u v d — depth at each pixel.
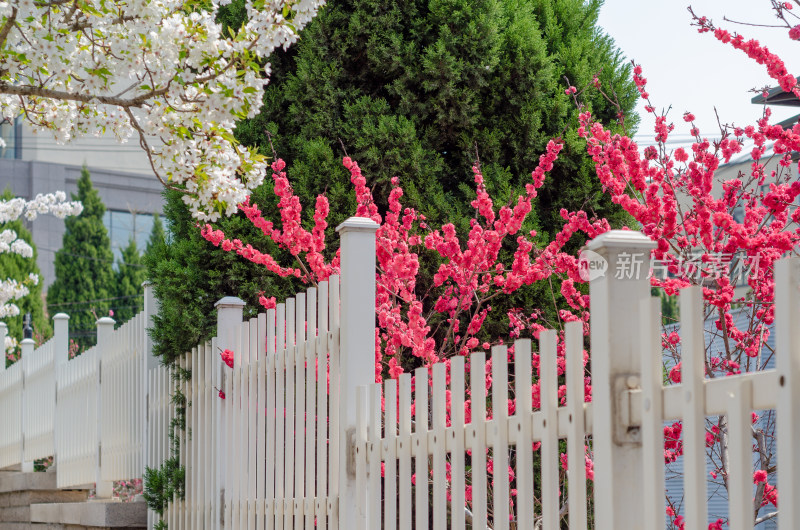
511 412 4.78
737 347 4.79
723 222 4.18
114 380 8.02
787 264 1.81
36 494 9.02
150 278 7.32
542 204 7.05
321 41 7.22
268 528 4.63
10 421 10.78
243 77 5.11
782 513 1.78
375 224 3.99
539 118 6.90
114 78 5.08
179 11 5.18
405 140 6.80
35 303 31.70
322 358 4.15
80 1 4.79
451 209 6.74
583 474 2.35
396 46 7.03
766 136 4.41
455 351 5.73
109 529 7.08
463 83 7.07
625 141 4.70
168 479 6.44
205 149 5.25
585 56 7.36
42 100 5.71
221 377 5.43
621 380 2.23
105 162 47.31
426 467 3.18
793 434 1.77
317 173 6.85
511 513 5.22
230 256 6.61
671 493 6.34
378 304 5.34
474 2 7.11
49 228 45.62
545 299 6.42
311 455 4.23
